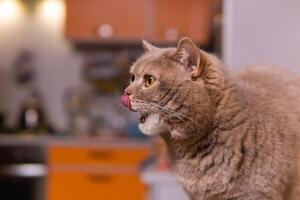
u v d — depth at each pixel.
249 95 1.44
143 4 3.96
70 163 3.67
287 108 1.46
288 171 1.35
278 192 1.35
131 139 3.75
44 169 3.69
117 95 4.28
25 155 3.71
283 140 1.36
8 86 4.37
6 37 4.38
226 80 1.40
